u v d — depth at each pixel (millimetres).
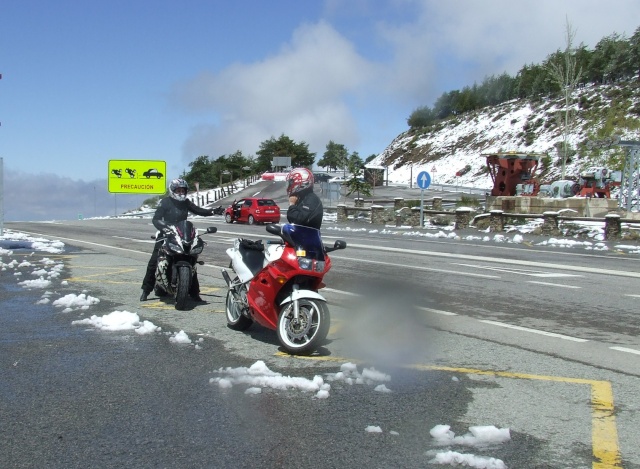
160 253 9203
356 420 4680
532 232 26594
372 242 21906
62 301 9398
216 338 7281
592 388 5523
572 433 4477
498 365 6254
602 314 8992
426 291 10852
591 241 22984
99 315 8539
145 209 63688
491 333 7699
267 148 133750
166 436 4355
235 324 7664
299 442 4262
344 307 9320
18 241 19344
